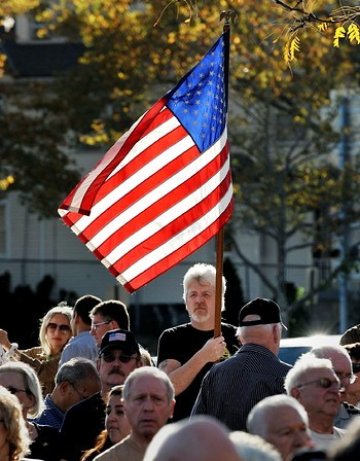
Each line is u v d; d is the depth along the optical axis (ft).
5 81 261.85
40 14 207.00
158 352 62.44
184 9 96.22
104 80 214.07
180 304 250.78
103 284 268.21
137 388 45.03
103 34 190.19
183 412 59.62
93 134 226.17
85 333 71.15
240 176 195.52
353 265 200.23
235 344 62.54
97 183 58.95
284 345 74.23
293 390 45.98
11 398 44.70
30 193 250.98
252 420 38.52
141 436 45.16
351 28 63.93
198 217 59.98
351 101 205.77
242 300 225.35
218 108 60.75
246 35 164.86
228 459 25.09
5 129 228.63
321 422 45.60
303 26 65.16
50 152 229.25
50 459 55.83
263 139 196.24
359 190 196.85
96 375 61.00
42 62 272.51
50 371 75.10
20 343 239.09
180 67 180.75
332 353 53.42
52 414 60.75
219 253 59.31
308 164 209.67
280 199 194.29
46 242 273.95
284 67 175.52
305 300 200.85
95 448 51.52
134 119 205.26
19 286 245.45
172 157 60.18
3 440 44.11
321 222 201.16
